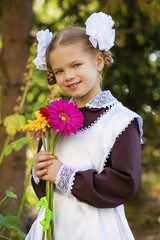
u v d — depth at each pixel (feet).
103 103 4.13
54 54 4.04
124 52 11.33
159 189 15.85
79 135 4.08
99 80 4.30
